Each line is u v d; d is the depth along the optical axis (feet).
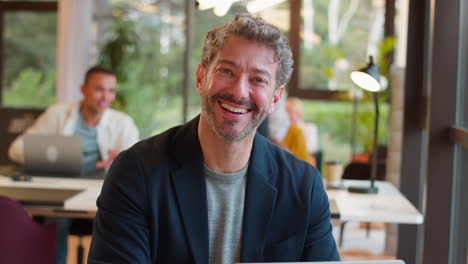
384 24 21.72
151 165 5.08
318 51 22.59
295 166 5.39
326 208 5.51
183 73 23.81
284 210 5.25
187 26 23.62
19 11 24.25
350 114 22.08
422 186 12.46
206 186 5.14
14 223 8.16
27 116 16.76
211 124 4.81
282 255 5.26
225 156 5.03
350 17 22.36
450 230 9.38
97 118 12.15
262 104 4.74
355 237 17.16
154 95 23.77
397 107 14.71
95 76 11.83
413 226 12.35
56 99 23.13
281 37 4.76
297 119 17.42
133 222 4.99
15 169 11.30
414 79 12.30
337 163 10.72
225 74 4.71
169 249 5.05
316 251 5.39
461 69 9.36
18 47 24.35
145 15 23.85
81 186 9.81
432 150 9.40
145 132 23.68
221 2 12.50
